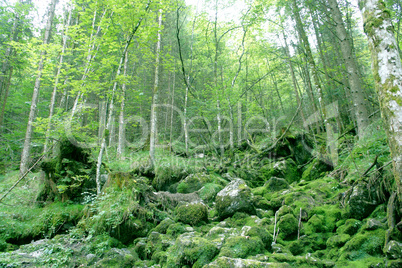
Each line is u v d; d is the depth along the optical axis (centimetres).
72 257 427
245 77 1497
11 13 1198
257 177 1009
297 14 999
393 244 325
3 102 1240
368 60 1447
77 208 583
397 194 346
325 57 1430
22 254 430
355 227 426
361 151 645
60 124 659
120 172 615
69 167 639
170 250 419
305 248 432
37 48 738
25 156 866
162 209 627
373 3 355
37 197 646
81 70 716
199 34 1422
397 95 318
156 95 935
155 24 721
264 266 309
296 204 555
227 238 407
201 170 959
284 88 1853
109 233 497
